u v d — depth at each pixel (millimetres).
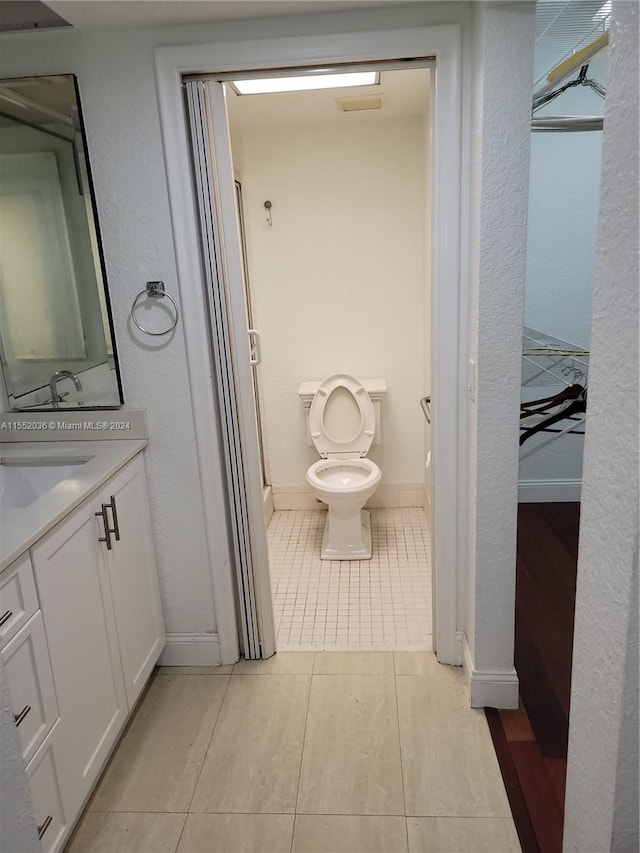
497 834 1609
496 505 1884
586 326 3404
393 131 3166
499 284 1720
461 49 1757
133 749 1943
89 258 2010
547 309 3400
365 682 2209
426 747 1902
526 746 1895
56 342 2098
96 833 1659
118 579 1902
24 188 1977
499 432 1825
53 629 1496
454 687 2164
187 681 2258
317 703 2115
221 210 1979
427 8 1740
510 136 1621
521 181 1647
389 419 3570
